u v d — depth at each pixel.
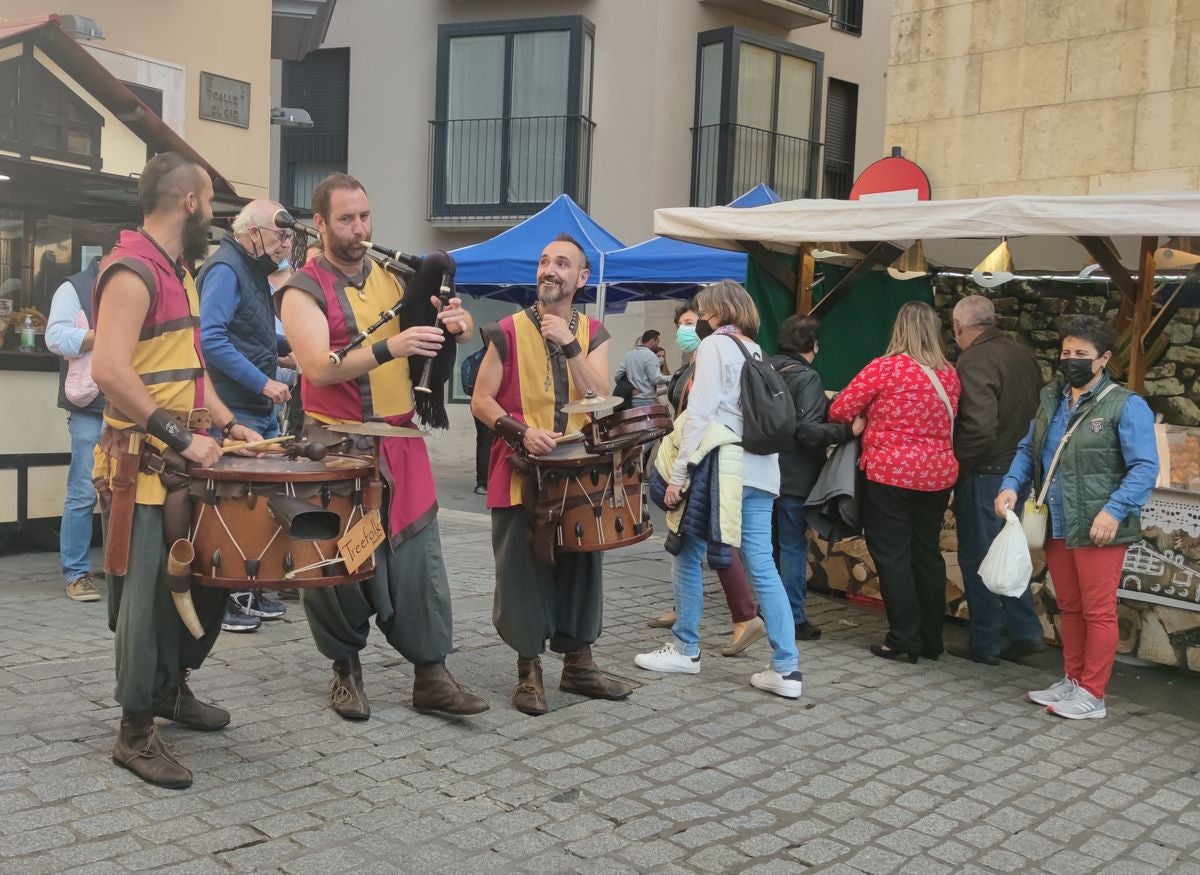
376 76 16.12
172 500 3.05
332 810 3.11
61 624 4.91
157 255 3.11
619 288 11.00
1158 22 7.68
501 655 4.78
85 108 6.32
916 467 4.97
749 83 15.38
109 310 2.96
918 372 4.99
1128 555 5.30
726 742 3.88
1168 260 6.07
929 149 8.88
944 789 3.57
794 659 4.44
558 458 3.79
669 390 5.89
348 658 3.88
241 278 4.56
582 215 9.61
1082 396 4.41
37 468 6.40
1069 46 8.12
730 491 4.34
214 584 3.02
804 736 3.99
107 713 3.74
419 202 16.00
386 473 3.62
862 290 6.92
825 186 17.14
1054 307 6.79
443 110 15.67
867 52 17.28
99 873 2.65
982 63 8.56
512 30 15.19
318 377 3.39
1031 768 3.81
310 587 3.06
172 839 2.86
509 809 3.20
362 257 3.63
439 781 3.37
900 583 5.09
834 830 3.20
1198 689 4.96
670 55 14.87
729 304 4.54
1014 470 4.66
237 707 3.91
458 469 14.03
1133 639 5.34
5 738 3.46
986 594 5.16
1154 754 4.02
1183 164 7.62
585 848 2.98
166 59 8.91
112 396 2.96
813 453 5.34
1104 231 4.58
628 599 6.12
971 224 4.93
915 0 8.90
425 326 3.42
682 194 15.24
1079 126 8.09
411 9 15.84
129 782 3.18
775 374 4.44
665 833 3.11
